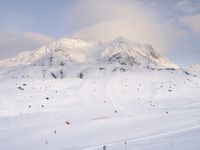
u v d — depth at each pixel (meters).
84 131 56.69
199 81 128.50
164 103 95.31
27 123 66.06
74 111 79.38
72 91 102.12
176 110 78.19
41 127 61.97
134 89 112.38
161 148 34.94
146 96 104.69
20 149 47.16
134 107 87.81
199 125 50.16
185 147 33.78
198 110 74.00
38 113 76.19
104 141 46.62
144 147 37.00
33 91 96.69
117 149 38.31
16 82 109.00
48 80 114.69
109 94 102.81
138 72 144.25
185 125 52.03
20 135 56.25
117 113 77.12
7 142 52.00
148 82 123.00
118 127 57.78
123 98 99.88
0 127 63.38
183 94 108.81
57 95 95.25
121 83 119.31
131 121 63.91
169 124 55.22
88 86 111.56
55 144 48.16
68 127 61.31
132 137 47.03
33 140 52.25
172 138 40.56
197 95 107.88
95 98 96.44
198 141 35.91
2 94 90.12
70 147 44.94
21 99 86.88
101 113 77.25
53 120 68.50
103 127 59.22
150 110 81.44
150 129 52.41
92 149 40.94
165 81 125.62
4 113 75.31
